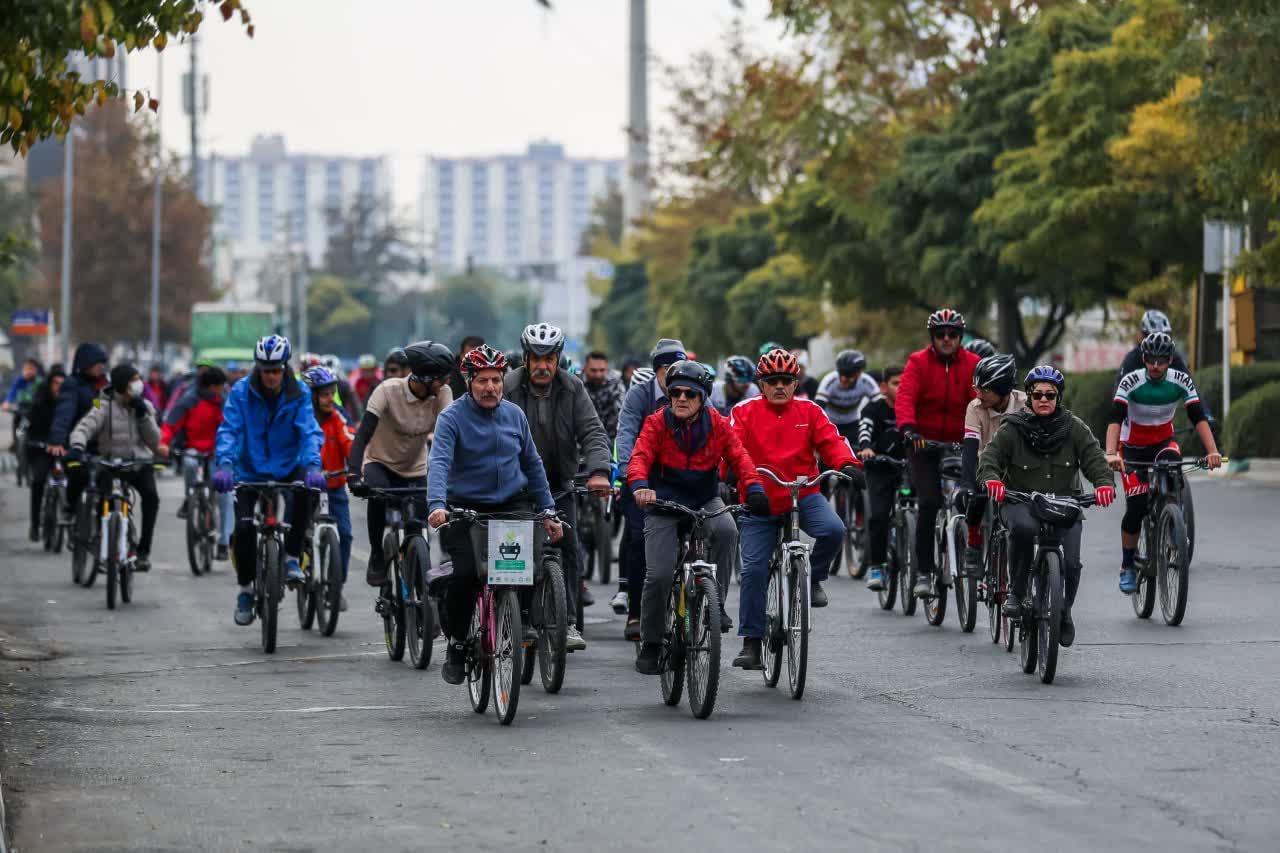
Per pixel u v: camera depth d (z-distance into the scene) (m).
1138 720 25.23
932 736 24.23
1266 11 67.50
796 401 28.91
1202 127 72.69
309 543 37.44
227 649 34.84
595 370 44.78
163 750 24.20
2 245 57.28
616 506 46.16
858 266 131.88
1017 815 19.41
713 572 26.38
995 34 119.06
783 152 121.69
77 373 44.84
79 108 24.98
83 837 19.11
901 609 39.28
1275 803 19.89
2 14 21.66
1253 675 29.14
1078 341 152.50
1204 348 104.62
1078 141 100.44
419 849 18.41
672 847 18.25
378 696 28.81
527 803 20.45
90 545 46.53
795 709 26.66
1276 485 72.94
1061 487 30.22
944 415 36.34
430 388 33.16
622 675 30.53
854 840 18.38
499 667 26.11
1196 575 43.44
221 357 149.62
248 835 19.14
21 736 25.33
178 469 54.12
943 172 115.50
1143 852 17.75
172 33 24.06
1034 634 29.47
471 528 26.23
